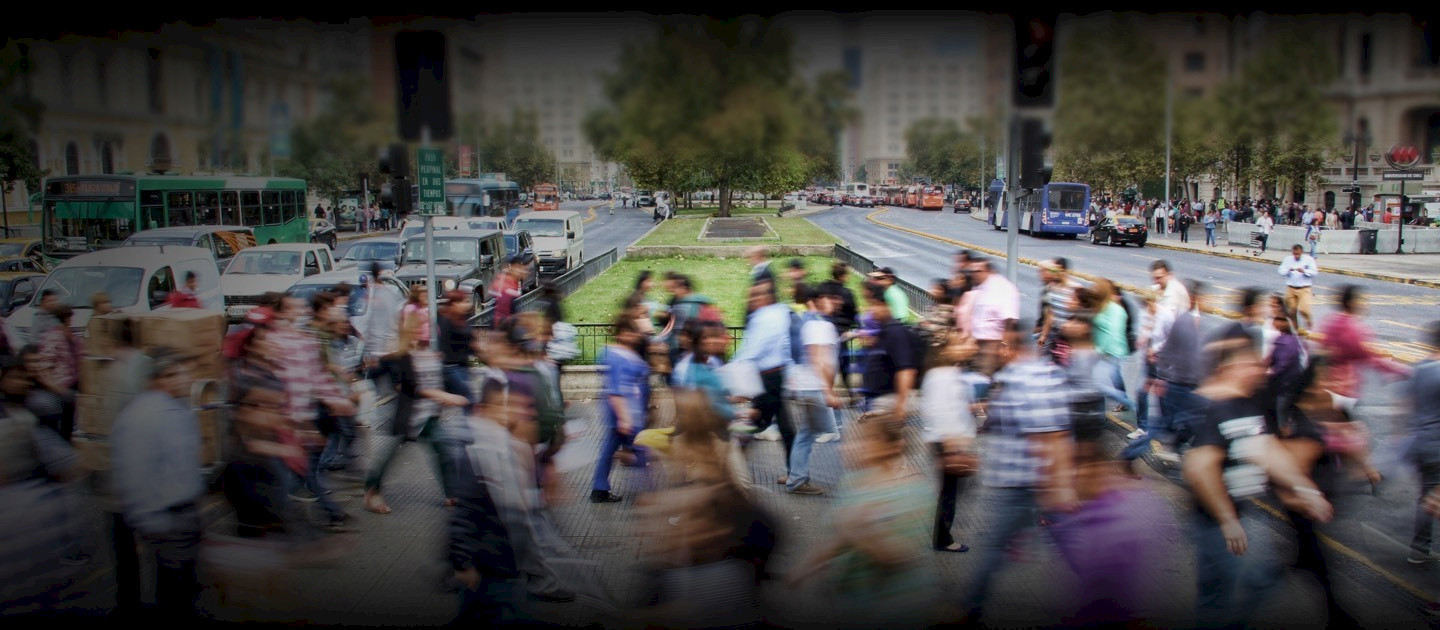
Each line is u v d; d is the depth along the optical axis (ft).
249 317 27.55
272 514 20.62
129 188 81.82
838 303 37.19
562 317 35.09
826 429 27.84
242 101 78.79
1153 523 24.80
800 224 167.22
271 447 20.62
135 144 97.86
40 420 29.01
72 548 22.99
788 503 26.81
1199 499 17.89
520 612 18.60
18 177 105.09
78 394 29.50
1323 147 118.11
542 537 21.40
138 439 18.42
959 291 40.16
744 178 180.04
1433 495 21.43
